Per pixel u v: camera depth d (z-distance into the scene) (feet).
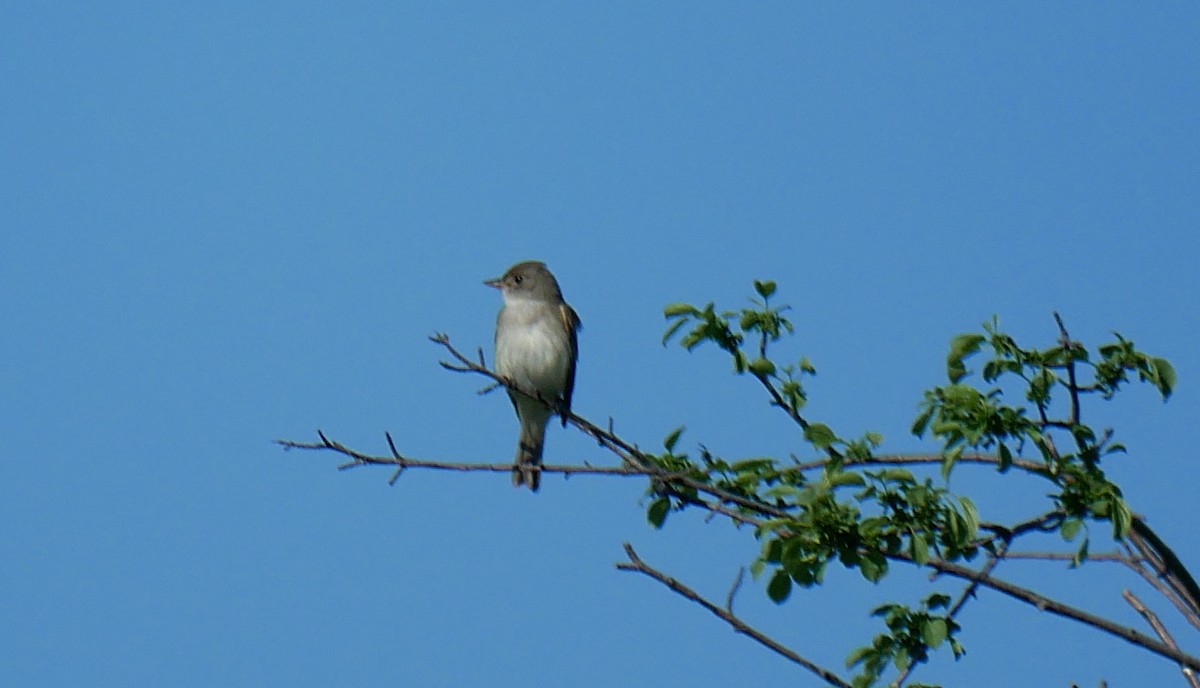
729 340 40.16
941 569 33.55
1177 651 31.55
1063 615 32.53
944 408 34.63
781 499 36.91
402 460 42.37
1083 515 33.45
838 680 32.71
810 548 32.99
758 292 40.81
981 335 36.19
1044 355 35.60
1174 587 35.65
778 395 40.22
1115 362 35.29
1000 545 34.81
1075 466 34.04
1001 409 34.24
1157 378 35.04
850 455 35.83
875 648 33.50
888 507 33.58
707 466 38.42
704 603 33.37
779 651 32.99
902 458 36.14
